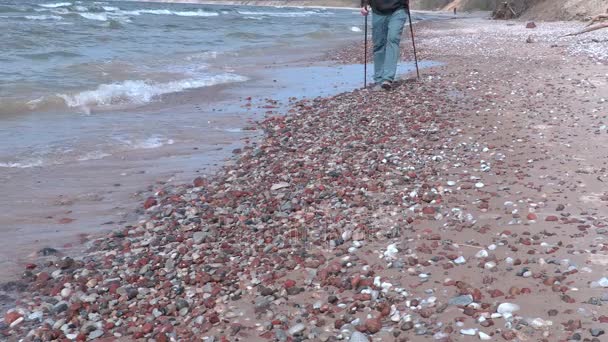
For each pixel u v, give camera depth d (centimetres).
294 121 907
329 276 396
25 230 511
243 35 2802
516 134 745
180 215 541
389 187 575
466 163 638
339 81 1354
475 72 1297
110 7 5512
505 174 593
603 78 1116
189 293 390
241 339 329
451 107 927
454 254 417
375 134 786
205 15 5328
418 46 2164
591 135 720
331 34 3180
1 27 2336
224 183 631
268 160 704
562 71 1248
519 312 332
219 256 443
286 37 2873
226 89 1241
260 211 537
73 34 2303
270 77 1429
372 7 1148
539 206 501
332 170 641
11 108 949
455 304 346
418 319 334
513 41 2225
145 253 462
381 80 1147
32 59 1549
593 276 370
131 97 1115
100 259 455
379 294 365
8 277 423
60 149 752
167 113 993
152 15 4669
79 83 1195
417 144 723
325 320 342
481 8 10350
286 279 399
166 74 1395
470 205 512
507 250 418
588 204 500
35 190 609
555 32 2703
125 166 700
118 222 533
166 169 690
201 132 862
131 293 393
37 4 5350
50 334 344
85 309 377
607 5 3556
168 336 339
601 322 316
